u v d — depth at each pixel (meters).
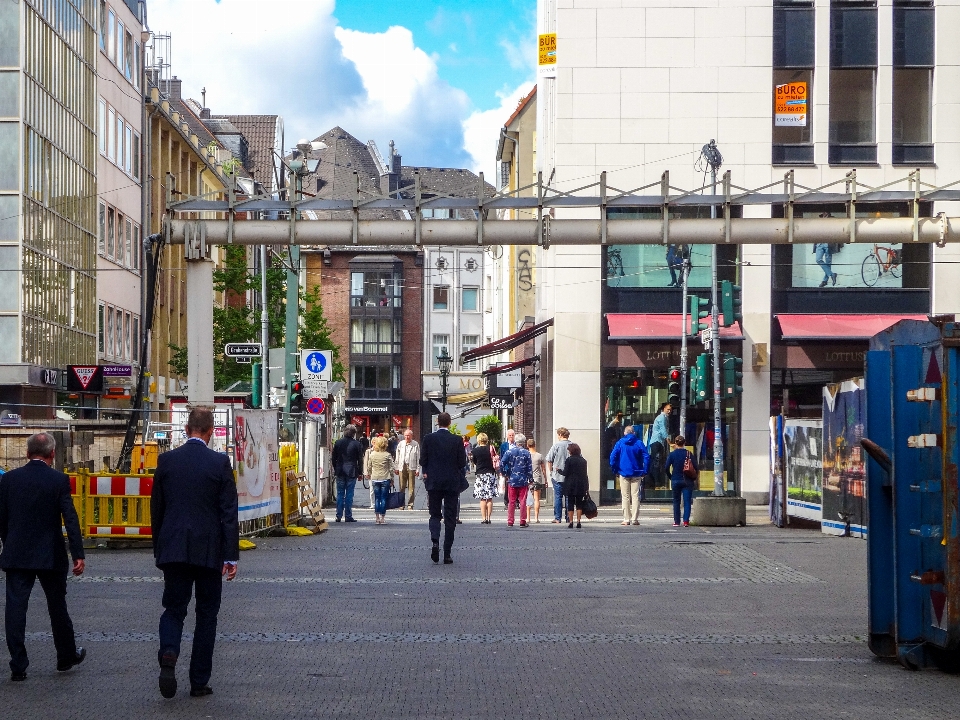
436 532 18.86
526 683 9.43
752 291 37.78
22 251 40.72
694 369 30.69
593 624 12.58
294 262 34.88
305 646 11.14
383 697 8.88
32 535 9.65
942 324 9.59
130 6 55.94
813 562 19.14
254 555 20.16
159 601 14.23
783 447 28.77
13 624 9.52
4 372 40.41
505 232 25.56
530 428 56.03
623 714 8.32
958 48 37.94
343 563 18.80
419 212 25.62
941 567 9.78
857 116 38.31
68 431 24.34
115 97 53.12
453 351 100.44
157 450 25.78
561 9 38.19
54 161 44.22
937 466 9.85
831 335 37.06
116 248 53.28
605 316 37.97
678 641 11.50
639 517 33.53
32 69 41.91
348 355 98.75
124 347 54.22
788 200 25.83
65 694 8.95
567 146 38.19
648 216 38.50
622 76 38.25
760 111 38.12
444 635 11.81
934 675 9.84
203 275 26.03
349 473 30.53
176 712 8.34
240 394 45.94
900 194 25.77
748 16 38.25
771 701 8.79
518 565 18.56
